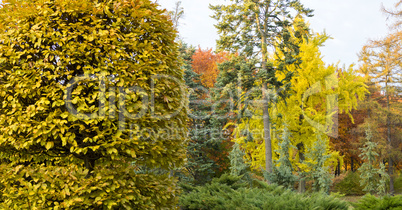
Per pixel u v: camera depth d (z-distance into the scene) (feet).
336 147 88.17
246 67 55.77
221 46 61.62
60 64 15.65
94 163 17.46
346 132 90.79
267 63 58.23
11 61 16.05
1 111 16.53
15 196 15.11
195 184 53.11
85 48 16.16
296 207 23.88
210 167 55.77
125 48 16.57
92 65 16.38
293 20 61.67
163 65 17.43
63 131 15.02
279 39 61.77
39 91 15.55
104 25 16.53
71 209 14.62
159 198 17.13
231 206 26.22
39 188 15.30
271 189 30.68
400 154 72.54
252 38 61.46
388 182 81.92
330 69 66.28
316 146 58.95
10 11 17.04
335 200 25.21
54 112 15.23
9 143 15.81
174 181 18.62
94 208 15.47
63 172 15.48
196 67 78.79
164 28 18.52
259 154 69.00
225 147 59.93
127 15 17.24
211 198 28.17
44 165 17.06
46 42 16.38
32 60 16.35
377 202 24.89
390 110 76.07
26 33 15.90
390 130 76.59
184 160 18.79
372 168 71.67
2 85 16.02
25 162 17.47
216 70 79.51
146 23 17.25
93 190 15.47
